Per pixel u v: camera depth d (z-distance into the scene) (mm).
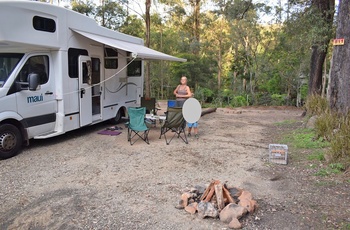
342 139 4938
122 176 4488
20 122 5512
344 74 6305
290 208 3395
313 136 6688
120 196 3758
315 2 8984
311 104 9242
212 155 5660
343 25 6227
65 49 6258
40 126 5922
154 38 20734
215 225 3041
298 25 9438
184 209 3377
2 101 5172
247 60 17984
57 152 5770
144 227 3012
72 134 7430
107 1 17406
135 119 6465
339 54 6352
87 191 3910
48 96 6051
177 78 19344
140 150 5980
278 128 8586
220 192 3361
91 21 7137
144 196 3756
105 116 7996
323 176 4379
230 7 13852
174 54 20594
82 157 5465
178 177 4457
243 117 10914
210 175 4551
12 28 5031
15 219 3186
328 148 5551
